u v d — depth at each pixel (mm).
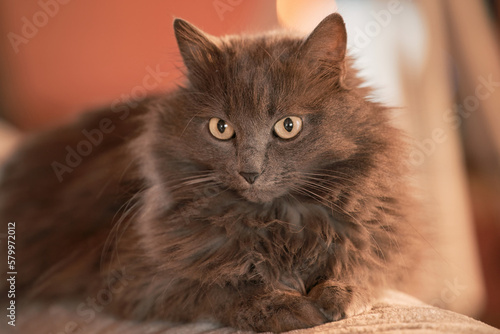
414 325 340
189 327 388
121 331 411
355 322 350
